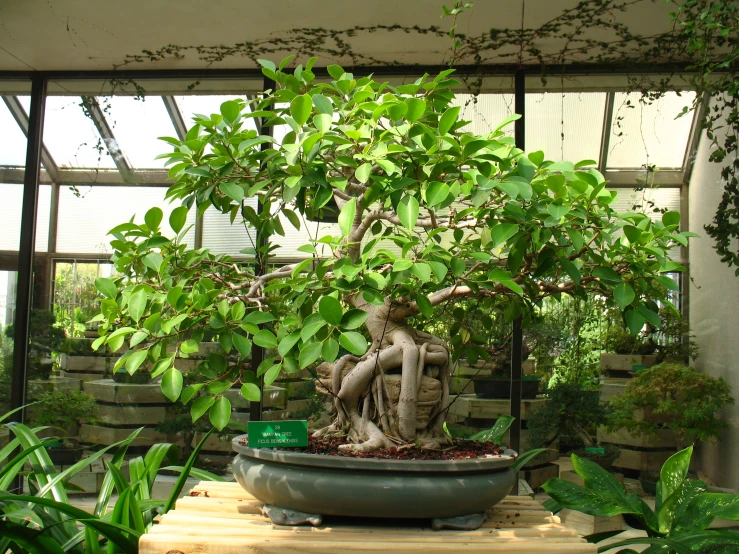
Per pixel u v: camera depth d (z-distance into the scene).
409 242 1.16
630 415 2.98
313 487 1.21
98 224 3.40
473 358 1.74
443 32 3.00
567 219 1.28
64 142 3.44
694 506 1.53
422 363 1.43
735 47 2.49
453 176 1.25
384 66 3.32
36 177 3.41
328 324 1.15
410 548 1.14
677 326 3.03
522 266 1.43
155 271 1.41
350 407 1.47
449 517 1.26
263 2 2.80
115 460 1.78
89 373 3.28
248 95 3.43
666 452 2.96
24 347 3.30
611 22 2.90
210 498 1.46
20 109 3.46
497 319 3.04
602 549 1.38
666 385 2.93
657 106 3.16
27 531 1.35
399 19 2.91
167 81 3.44
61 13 2.88
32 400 3.28
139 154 3.43
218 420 1.26
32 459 1.74
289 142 1.44
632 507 1.55
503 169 1.24
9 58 3.31
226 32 3.05
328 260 1.23
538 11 2.83
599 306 3.04
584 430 3.00
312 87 1.52
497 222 1.30
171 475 3.17
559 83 3.22
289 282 1.23
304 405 3.06
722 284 3.05
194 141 1.32
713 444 2.95
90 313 3.34
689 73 3.13
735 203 2.70
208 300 1.28
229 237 3.29
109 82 3.45
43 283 3.36
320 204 1.23
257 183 1.33
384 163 1.15
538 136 3.20
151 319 1.20
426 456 1.29
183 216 1.36
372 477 1.20
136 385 3.23
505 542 1.17
